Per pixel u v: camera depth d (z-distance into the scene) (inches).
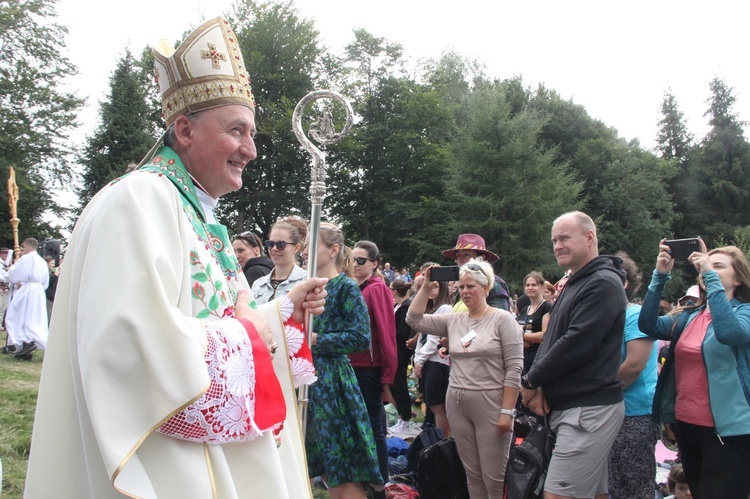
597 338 139.3
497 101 1331.2
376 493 172.7
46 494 60.6
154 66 76.8
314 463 152.4
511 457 150.9
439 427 229.1
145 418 55.2
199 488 58.3
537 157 1285.7
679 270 1384.1
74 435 61.7
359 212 1466.5
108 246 58.1
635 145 1839.3
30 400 244.8
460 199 1269.7
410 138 1412.4
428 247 1291.8
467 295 178.4
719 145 1811.0
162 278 59.8
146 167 69.8
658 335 156.3
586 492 138.6
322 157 96.7
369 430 153.5
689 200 1820.9
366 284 192.5
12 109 1133.7
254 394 63.8
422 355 233.1
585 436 138.5
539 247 1256.2
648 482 159.2
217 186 74.7
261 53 1282.0
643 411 160.9
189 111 71.9
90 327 55.7
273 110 1218.6
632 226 1595.7
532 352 230.7
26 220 1161.4
